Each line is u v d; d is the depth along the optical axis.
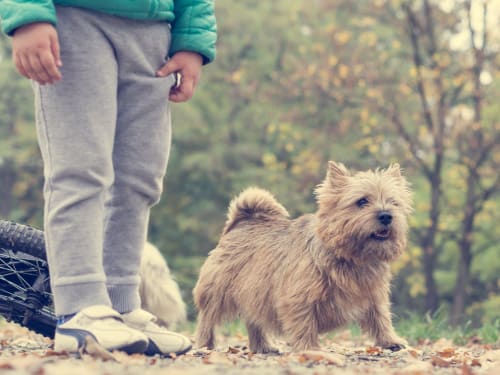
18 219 33.53
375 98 25.50
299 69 26.48
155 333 5.43
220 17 32.69
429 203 26.72
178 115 30.70
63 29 4.95
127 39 5.13
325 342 10.23
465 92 27.12
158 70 5.39
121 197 5.38
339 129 26.62
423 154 26.94
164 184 33.25
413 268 32.34
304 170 28.22
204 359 5.30
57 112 4.97
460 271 25.66
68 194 4.95
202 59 5.65
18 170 34.38
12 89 31.73
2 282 6.22
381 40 28.95
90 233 4.98
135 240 5.48
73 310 4.96
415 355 6.25
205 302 7.63
